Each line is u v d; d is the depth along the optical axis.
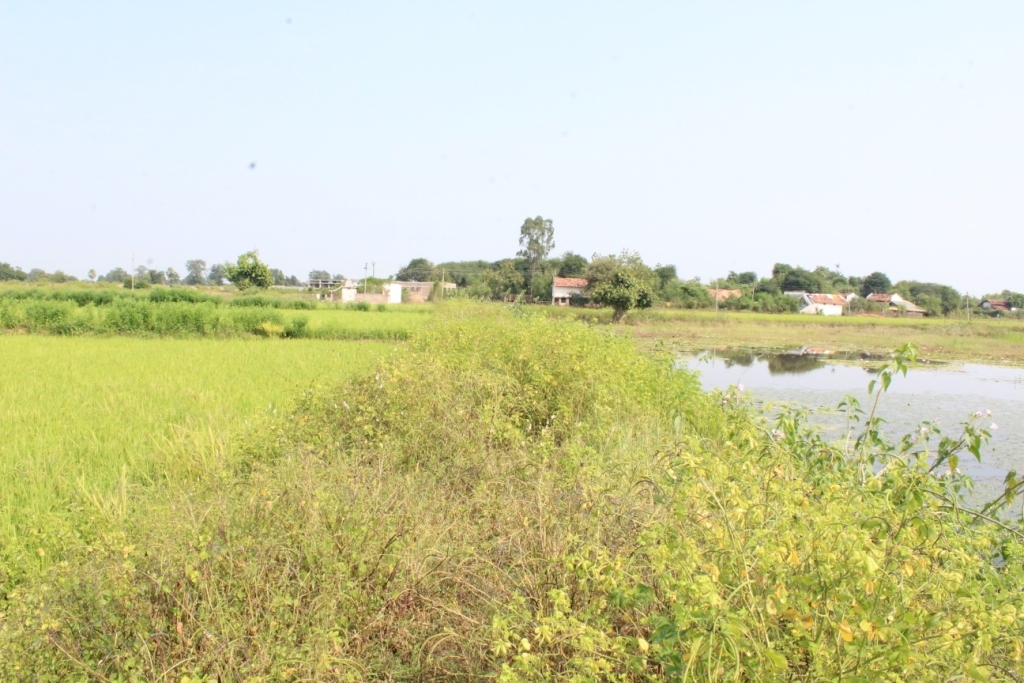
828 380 17.11
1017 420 11.70
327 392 7.01
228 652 2.72
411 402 6.26
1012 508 6.42
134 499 4.38
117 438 6.97
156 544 3.11
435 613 3.26
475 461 5.21
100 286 49.78
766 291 72.19
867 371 19.44
